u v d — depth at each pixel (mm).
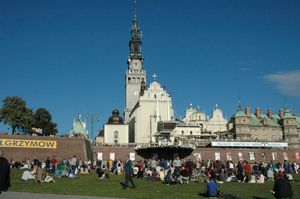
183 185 43594
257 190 40344
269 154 116625
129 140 160375
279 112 171125
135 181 47719
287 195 28516
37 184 41281
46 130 139250
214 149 112375
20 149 92125
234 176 52500
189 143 116562
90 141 114188
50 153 93875
